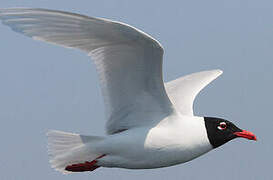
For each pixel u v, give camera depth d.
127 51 11.07
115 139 11.89
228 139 12.39
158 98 11.72
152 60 11.05
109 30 10.59
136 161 12.01
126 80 11.55
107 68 11.43
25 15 10.05
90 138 12.01
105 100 11.75
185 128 12.01
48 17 10.23
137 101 11.82
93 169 12.20
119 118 12.01
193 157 12.22
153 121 11.97
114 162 12.05
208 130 12.17
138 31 10.37
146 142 11.84
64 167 12.16
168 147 11.88
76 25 10.52
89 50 11.22
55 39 10.66
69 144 12.09
